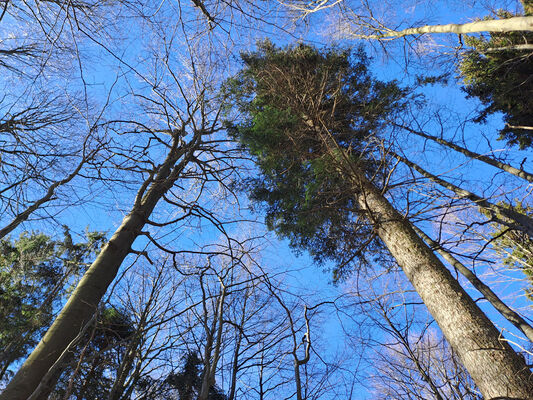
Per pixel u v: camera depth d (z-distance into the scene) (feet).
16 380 11.03
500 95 32.01
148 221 18.08
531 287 23.41
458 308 13.56
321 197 22.08
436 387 22.56
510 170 20.03
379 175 21.89
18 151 20.03
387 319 23.25
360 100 26.13
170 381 17.92
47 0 19.95
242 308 19.35
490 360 11.66
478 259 15.72
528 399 10.38
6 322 24.89
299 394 10.96
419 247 16.60
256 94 26.99
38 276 27.89
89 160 15.88
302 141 22.82
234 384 15.90
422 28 18.86
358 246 20.75
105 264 15.44
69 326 12.94
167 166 21.29
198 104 23.43
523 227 15.65
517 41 28.37
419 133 18.70
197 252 15.31
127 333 16.01
